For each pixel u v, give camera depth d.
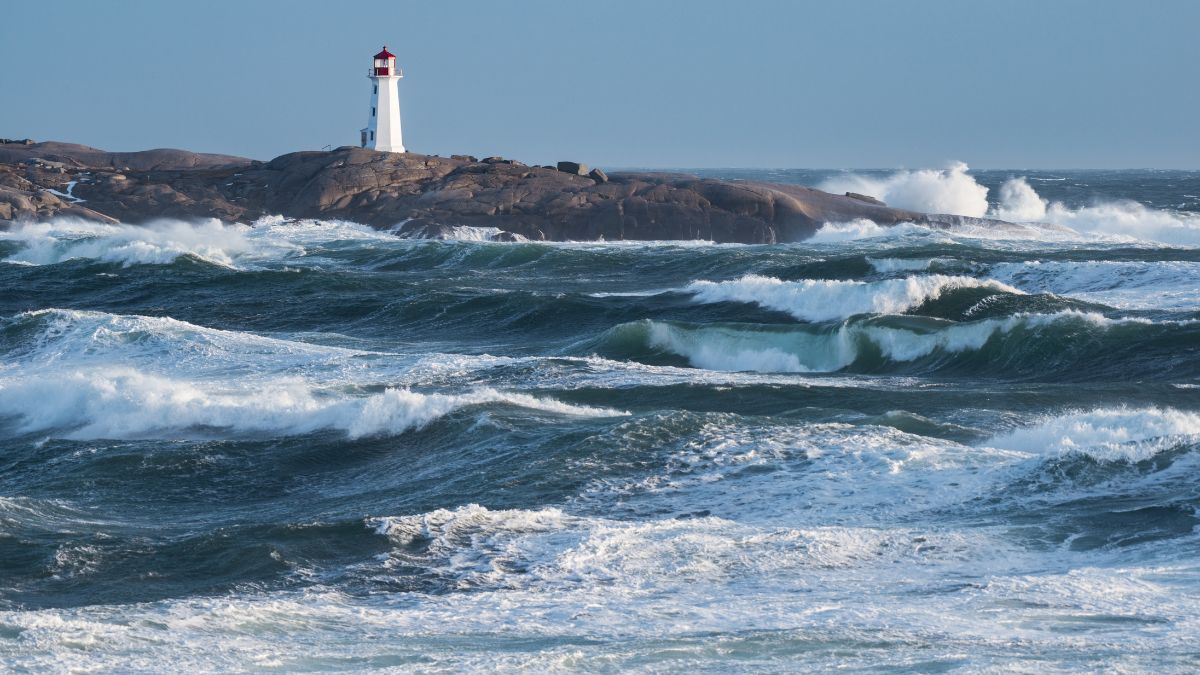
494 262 196.50
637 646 33.59
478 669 31.64
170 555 46.16
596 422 70.12
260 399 80.88
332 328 135.00
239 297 155.50
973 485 53.62
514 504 54.91
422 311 140.00
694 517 51.78
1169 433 64.56
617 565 43.69
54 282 171.88
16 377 96.19
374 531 47.81
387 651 33.72
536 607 38.88
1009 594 38.44
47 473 66.31
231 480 65.25
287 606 39.00
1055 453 56.06
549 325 132.62
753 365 106.69
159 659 32.62
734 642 33.75
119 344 105.81
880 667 31.05
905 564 43.16
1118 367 94.62
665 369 93.38
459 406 74.38
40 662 31.92
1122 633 33.88
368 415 73.88
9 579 44.25
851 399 79.25
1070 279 138.12
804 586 40.78
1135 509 48.88
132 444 72.00
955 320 114.12
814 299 129.75
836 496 53.28
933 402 78.12
